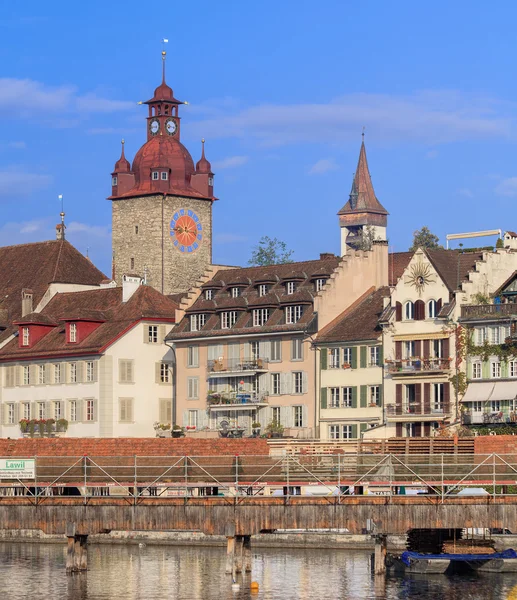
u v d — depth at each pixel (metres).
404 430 142.75
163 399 163.62
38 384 168.00
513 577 108.38
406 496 100.06
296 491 121.31
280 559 118.44
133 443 122.25
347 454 105.94
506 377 137.75
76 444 122.25
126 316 164.50
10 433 170.75
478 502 99.38
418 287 144.38
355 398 147.25
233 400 155.62
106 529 103.69
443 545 112.56
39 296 180.25
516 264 146.25
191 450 121.81
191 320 162.00
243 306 158.00
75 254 186.25
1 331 178.62
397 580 107.12
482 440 116.50
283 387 152.62
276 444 134.12
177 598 100.81
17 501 105.06
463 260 146.12
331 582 106.31
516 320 137.75
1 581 108.19
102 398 160.62
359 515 100.50
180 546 129.38
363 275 154.00
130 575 110.50
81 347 163.12
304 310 152.38
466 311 141.00
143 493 118.69
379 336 146.12
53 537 133.88
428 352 143.00
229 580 105.31
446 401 140.75
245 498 101.94
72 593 102.81
